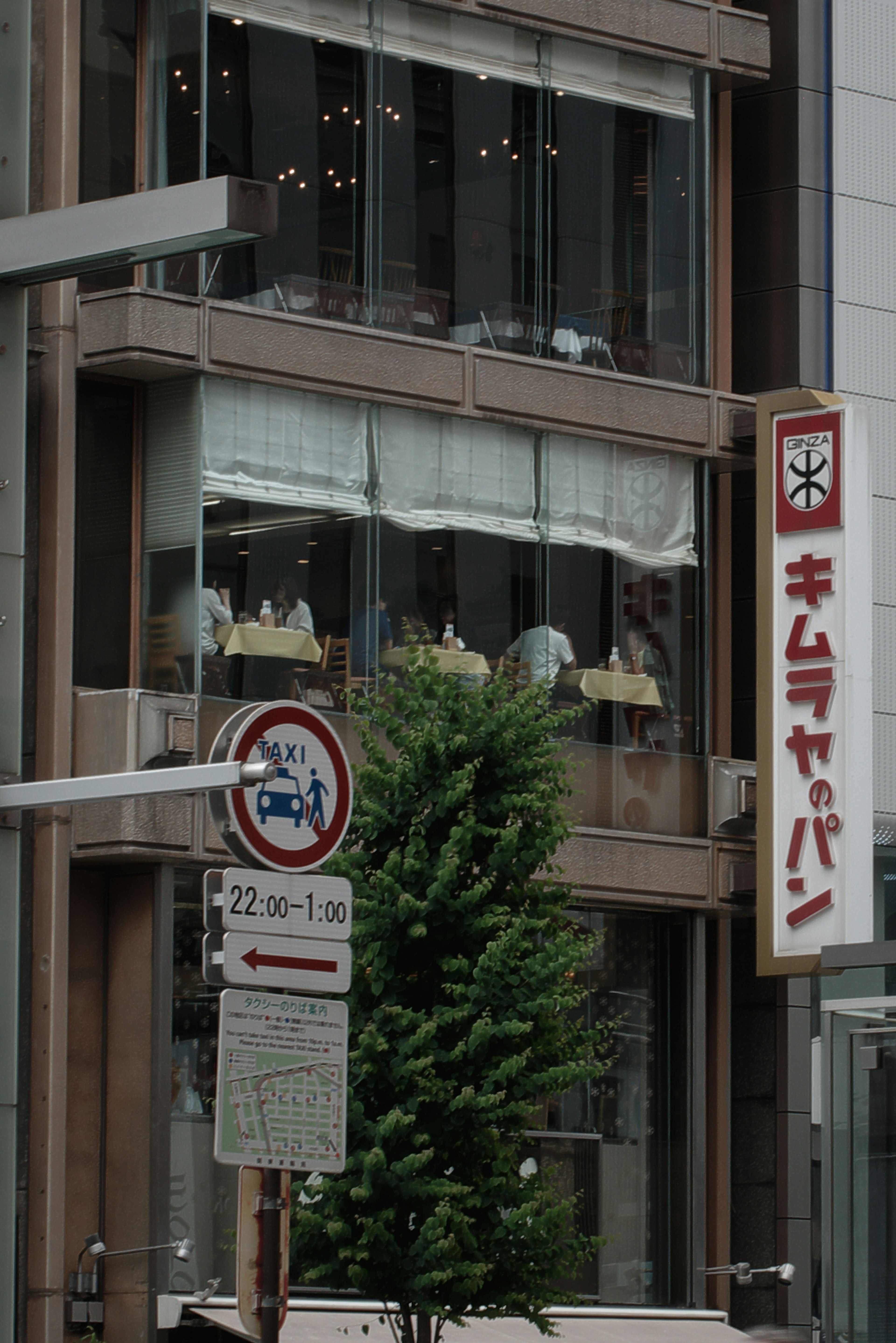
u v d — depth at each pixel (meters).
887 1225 23.09
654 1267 32.59
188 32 30.25
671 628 33.59
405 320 31.69
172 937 28.55
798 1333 33.44
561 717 23.42
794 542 32.59
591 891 31.72
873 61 37.16
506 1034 21.88
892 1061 23.27
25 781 28.02
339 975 13.52
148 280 29.41
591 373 32.94
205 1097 28.77
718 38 34.94
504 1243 22.62
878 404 36.50
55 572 28.17
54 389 28.53
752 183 36.50
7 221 18.36
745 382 36.19
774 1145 34.47
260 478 30.00
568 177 33.53
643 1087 32.84
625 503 33.41
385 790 22.94
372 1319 28.06
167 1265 27.89
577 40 33.56
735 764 33.38
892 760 36.22
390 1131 21.34
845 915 31.39
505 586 32.09
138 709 27.95
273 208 17.47
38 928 27.73
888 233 36.94
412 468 31.47
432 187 32.16
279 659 29.84
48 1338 27.14
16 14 19.44
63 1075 27.56
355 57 31.62
